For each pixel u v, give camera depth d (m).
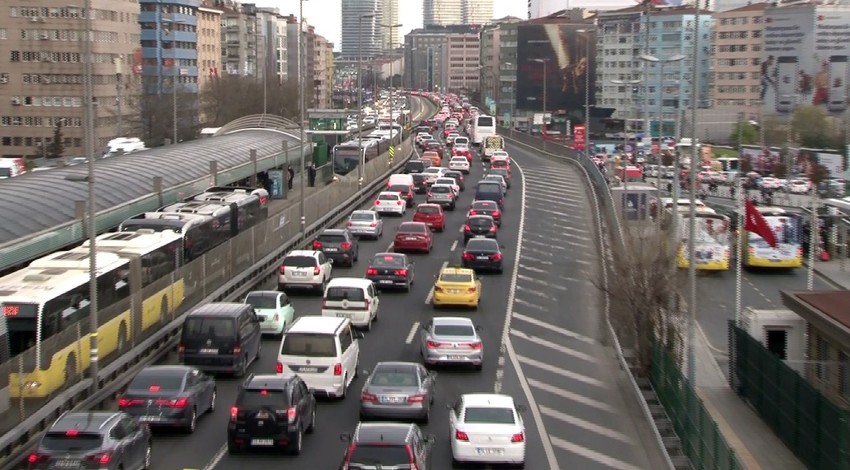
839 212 59.69
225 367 30.70
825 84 140.00
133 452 21.62
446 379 32.44
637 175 87.62
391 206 71.38
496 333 39.19
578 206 77.50
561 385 32.16
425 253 56.53
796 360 31.53
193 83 170.25
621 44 192.88
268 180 76.75
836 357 28.41
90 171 28.67
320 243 51.53
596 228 62.56
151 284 33.78
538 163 112.12
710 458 22.45
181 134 123.44
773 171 99.19
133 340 32.03
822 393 25.47
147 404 25.22
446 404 27.66
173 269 38.38
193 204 48.22
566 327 40.44
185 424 25.38
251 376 25.39
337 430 26.42
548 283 49.34
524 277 50.78
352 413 28.03
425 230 56.88
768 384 28.64
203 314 30.98
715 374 34.78
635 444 26.52
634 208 59.94
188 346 30.66
